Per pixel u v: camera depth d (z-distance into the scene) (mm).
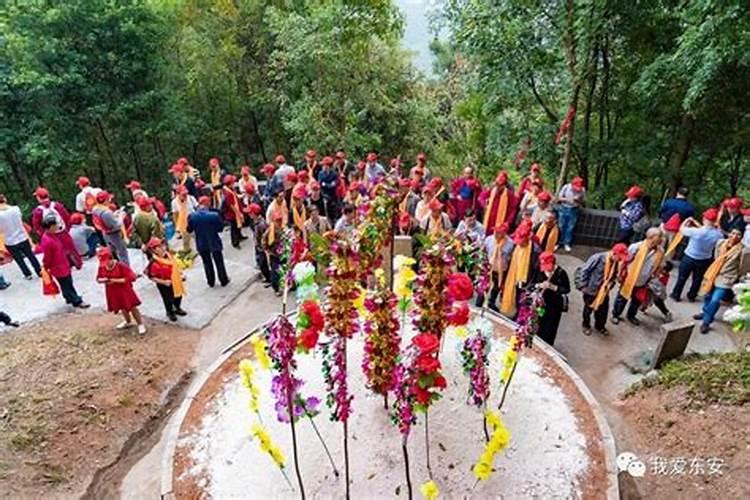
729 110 9312
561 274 6113
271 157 17281
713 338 6785
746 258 6875
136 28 12891
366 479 4262
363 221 4508
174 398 6117
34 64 11820
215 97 15570
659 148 10578
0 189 13453
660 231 6625
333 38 13172
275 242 7746
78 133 13172
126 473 5137
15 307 7777
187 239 9617
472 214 7949
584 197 9609
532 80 10703
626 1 8953
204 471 4375
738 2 6777
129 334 7066
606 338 6953
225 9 14820
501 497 4105
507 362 4750
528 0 9773
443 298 4160
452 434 4656
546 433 4676
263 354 4500
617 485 4172
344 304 3963
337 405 3895
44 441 5234
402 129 15836
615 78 10719
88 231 9461
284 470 4340
